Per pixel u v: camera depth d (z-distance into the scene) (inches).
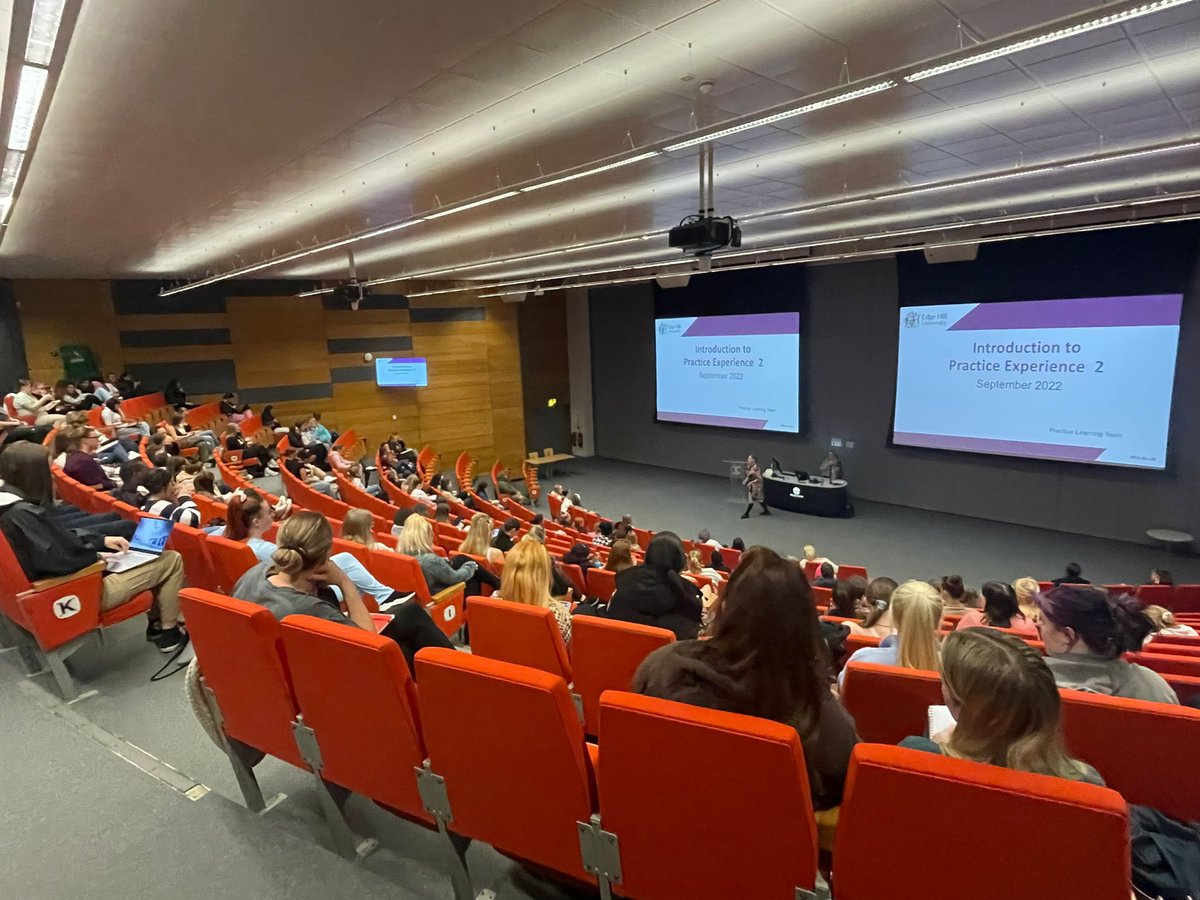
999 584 141.6
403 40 147.3
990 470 463.2
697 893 55.4
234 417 518.3
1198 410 373.7
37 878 69.9
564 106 192.9
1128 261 386.9
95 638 123.4
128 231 333.1
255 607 73.5
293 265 497.7
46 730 99.4
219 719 83.5
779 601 51.7
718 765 49.8
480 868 75.0
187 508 166.4
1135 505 401.7
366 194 284.8
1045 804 40.5
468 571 165.0
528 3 133.8
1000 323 442.6
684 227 235.0
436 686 62.3
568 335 799.7
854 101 191.6
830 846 54.3
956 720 54.9
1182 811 61.1
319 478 358.0
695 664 54.3
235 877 70.6
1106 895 40.6
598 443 785.6
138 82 161.9
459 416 721.0
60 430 222.2
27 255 392.5
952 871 44.7
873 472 531.8
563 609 119.0
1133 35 151.9
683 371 665.6
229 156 223.0
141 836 76.4
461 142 221.1
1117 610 74.9
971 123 214.4
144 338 543.5
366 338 654.5
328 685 70.1
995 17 145.3
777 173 274.1
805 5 138.3
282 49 148.7
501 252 471.2
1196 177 299.6
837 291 537.0
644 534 389.1
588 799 59.3
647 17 141.3
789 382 577.3
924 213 377.4
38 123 170.1
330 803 76.6
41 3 112.3
